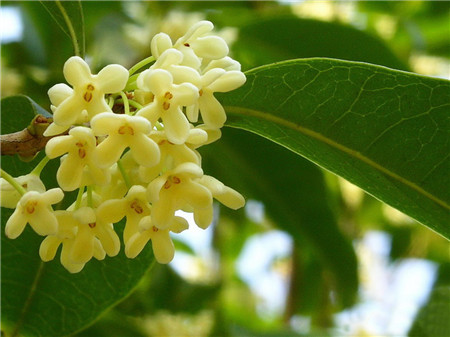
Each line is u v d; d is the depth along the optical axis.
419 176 0.13
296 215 0.21
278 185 0.20
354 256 0.20
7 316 0.16
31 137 0.12
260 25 0.21
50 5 0.14
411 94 0.13
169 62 0.11
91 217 0.11
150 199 0.11
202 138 0.11
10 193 0.12
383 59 0.20
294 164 0.20
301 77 0.13
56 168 0.15
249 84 0.13
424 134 0.13
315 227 0.20
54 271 0.16
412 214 0.14
